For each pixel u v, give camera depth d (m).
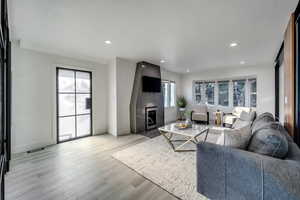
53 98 3.35
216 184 1.41
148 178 1.95
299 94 1.87
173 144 3.32
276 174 1.06
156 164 2.34
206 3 1.66
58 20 2.04
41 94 3.16
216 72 5.95
